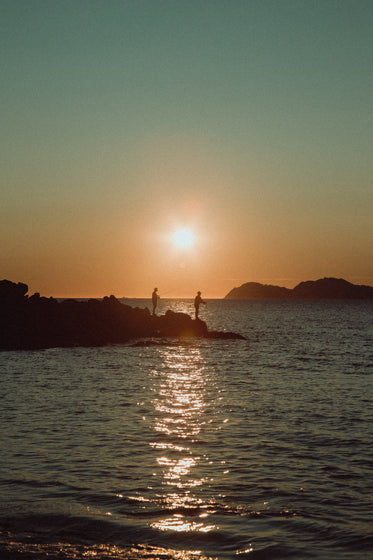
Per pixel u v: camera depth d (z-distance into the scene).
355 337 55.50
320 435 14.52
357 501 9.70
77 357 36.66
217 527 8.55
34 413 17.16
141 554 7.59
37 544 7.88
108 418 16.52
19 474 11.05
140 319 59.16
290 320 100.94
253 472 11.35
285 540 8.05
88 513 9.08
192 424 15.80
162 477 11.00
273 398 20.31
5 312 47.59
